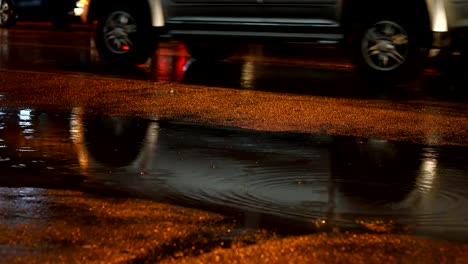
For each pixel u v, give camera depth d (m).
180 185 6.41
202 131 8.61
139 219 5.40
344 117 9.52
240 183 6.51
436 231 5.32
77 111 9.69
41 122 8.97
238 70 14.41
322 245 4.94
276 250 4.83
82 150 7.62
